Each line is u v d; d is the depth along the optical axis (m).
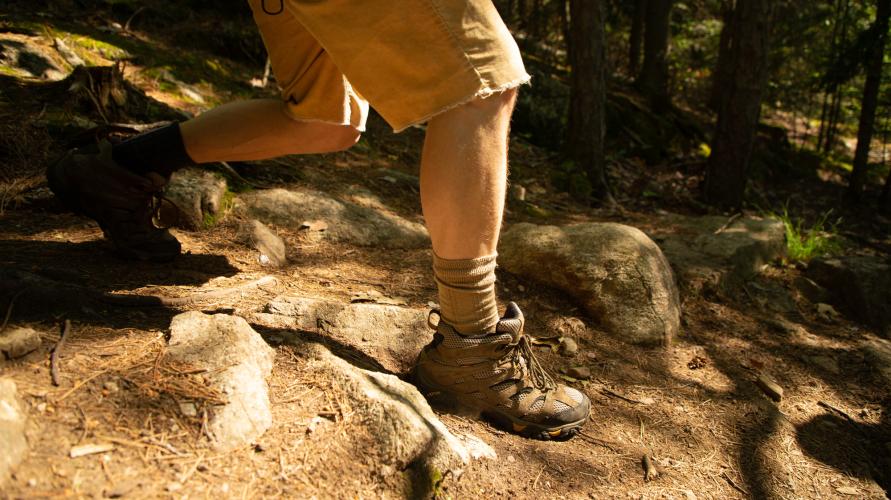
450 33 1.48
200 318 1.69
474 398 1.83
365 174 4.02
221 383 1.48
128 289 2.02
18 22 4.25
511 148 6.38
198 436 1.37
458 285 1.69
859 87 11.38
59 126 2.96
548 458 1.78
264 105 2.08
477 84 1.51
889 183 8.82
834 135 11.45
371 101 1.62
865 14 10.34
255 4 1.85
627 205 6.11
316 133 2.13
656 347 2.65
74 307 1.73
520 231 3.06
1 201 2.52
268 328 1.92
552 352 2.43
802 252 4.08
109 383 1.42
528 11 10.27
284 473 1.37
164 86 4.36
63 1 5.00
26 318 1.62
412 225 3.27
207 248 2.53
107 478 1.22
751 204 7.40
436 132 1.58
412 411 1.61
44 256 2.15
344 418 1.54
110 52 4.43
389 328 2.13
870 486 2.05
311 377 1.66
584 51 5.65
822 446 2.22
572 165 5.77
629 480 1.79
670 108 9.46
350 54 1.56
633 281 2.74
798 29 11.06
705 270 3.38
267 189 3.13
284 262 2.63
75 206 2.13
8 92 3.19
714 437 2.09
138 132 2.22
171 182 2.75
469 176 1.56
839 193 9.14
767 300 3.45
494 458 1.70
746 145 6.41
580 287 2.77
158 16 5.44
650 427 2.07
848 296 3.60
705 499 1.79
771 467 2.01
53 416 1.31
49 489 1.16
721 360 2.67
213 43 5.43
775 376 2.65
